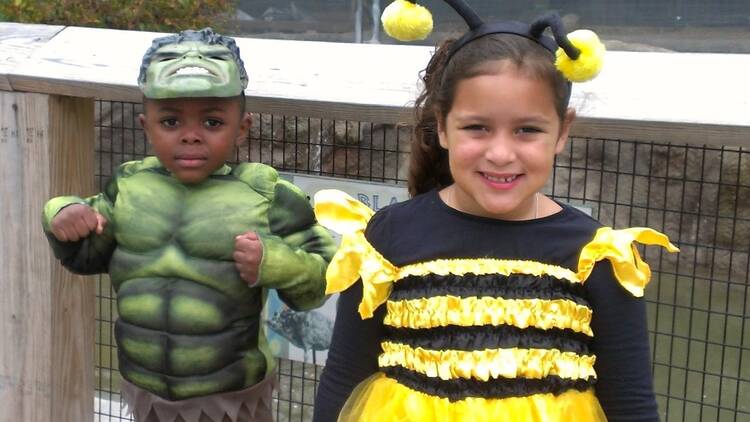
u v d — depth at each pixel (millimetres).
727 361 4406
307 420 3463
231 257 2100
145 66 2064
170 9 6188
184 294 2094
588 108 2008
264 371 2203
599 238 1552
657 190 5418
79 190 2689
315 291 2154
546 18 1490
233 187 2143
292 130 3969
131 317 2135
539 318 1533
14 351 2707
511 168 1510
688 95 1959
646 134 1988
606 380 1581
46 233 2197
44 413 2688
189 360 2096
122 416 3182
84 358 2777
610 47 6805
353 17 7820
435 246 1590
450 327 1545
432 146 1784
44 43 2611
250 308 2145
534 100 1497
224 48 2094
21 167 2623
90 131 2707
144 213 2141
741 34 6840
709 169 5375
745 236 5395
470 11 1585
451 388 1531
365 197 2561
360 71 2277
